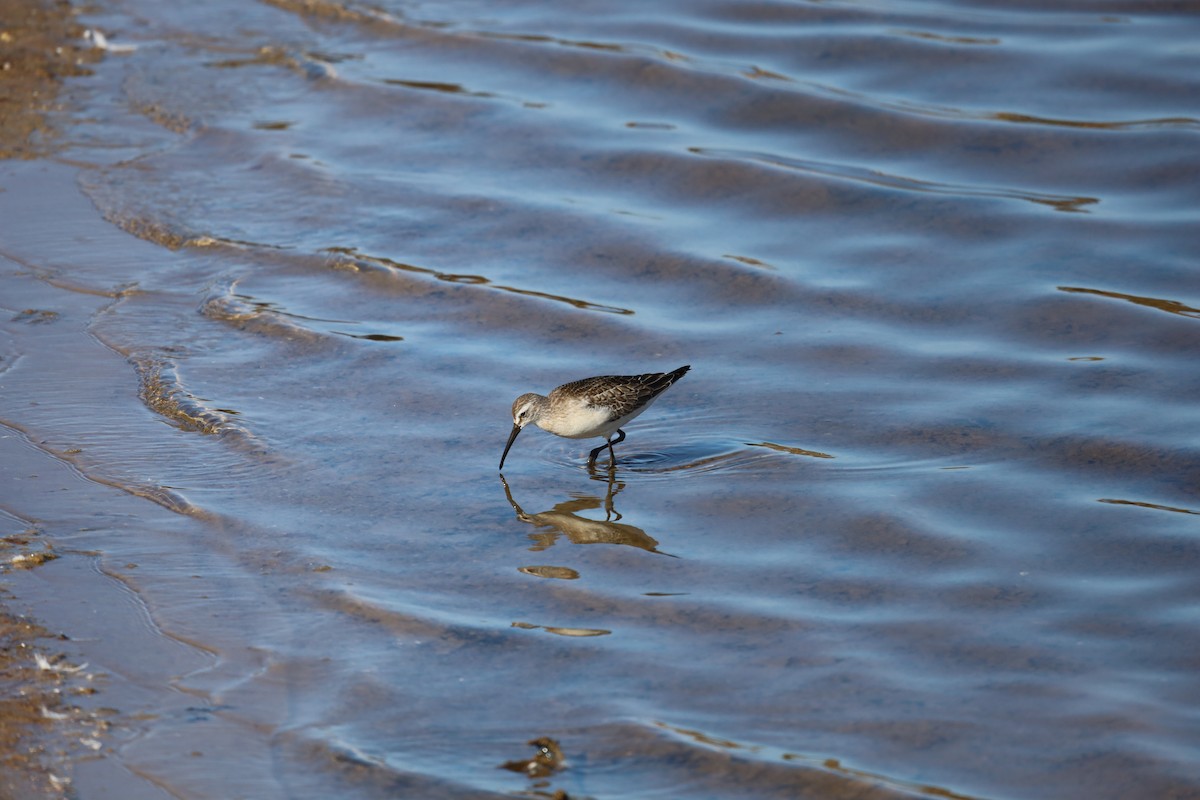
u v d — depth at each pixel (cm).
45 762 962
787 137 2205
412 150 2200
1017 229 1894
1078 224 1897
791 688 1043
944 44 2470
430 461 1403
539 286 1784
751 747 975
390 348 1634
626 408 1363
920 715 1007
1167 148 2080
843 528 1273
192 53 2583
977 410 1478
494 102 2355
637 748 977
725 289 1775
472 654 1091
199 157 2172
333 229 1934
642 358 1616
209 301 1736
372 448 1423
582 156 2161
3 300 1731
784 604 1156
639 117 2291
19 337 1642
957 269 1805
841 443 1428
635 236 1909
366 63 2533
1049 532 1255
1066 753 962
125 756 970
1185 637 1095
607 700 1031
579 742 984
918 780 938
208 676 1062
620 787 939
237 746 982
